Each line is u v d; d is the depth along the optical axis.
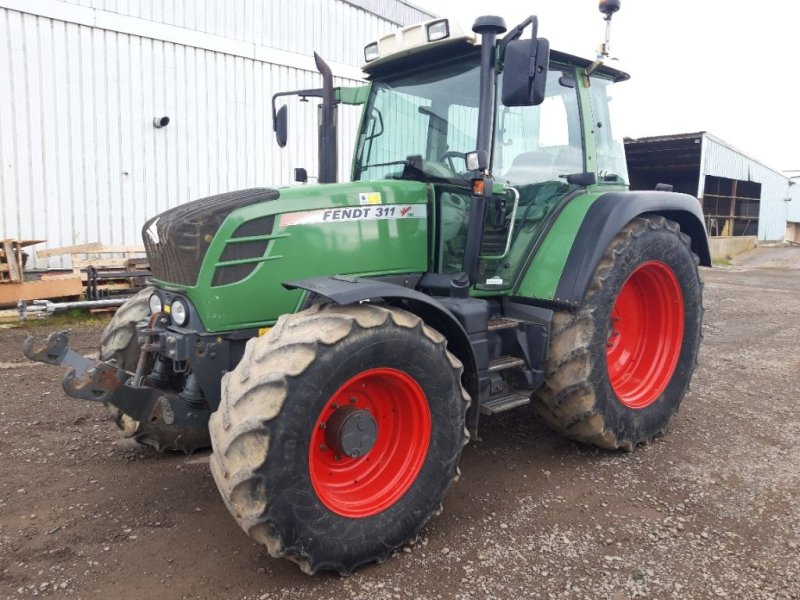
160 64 9.55
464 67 3.62
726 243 23.33
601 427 3.68
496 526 3.01
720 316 9.01
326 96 4.16
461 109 3.61
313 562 2.50
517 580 2.58
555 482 3.49
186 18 9.75
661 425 4.08
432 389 2.80
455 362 2.89
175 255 3.03
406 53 3.67
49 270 8.66
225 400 2.47
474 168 3.26
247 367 2.51
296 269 3.08
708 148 20.80
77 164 8.87
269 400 2.38
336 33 11.83
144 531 2.92
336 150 4.20
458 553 2.78
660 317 4.25
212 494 3.31
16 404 4.66
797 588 2.53
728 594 2.50
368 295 2.61
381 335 2.62
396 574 2.62
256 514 2.36
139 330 3.22
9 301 7.46
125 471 3.58
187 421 3.00
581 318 3.57
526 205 3.73
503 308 3.78
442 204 3.58
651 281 4.17
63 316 7.79
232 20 10.30
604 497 3.31
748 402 4.91
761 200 28.47
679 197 4.30
